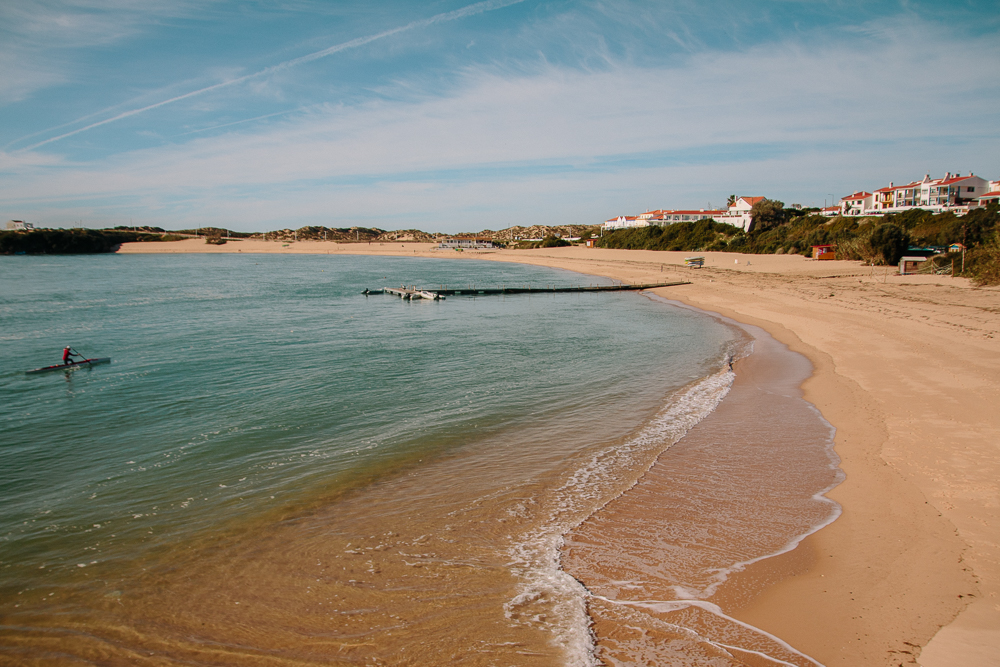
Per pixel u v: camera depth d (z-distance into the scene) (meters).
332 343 28.89
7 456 13.79
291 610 7.61
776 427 14.71
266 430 15.39
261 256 166.75
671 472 12.06
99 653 6.91
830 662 6.12
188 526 10.16
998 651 6.02
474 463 12.88
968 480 10.43
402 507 10.70
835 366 20.67
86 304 47.38
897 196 100.81
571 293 57.69
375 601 7.73
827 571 7.94
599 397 18.33
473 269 103.25
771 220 103.00
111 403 18.20
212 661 6.68
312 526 10.03
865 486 10.71
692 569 8.27
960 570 7.62
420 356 25.36
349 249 195.12
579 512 10.30
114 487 11.92
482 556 8.85
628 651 6.47
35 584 8.48
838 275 55.41
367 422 15.98
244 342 29.23
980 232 58.47
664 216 147.00
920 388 16.53
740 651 6.38
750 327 32.22
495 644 6.68
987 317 26.67
